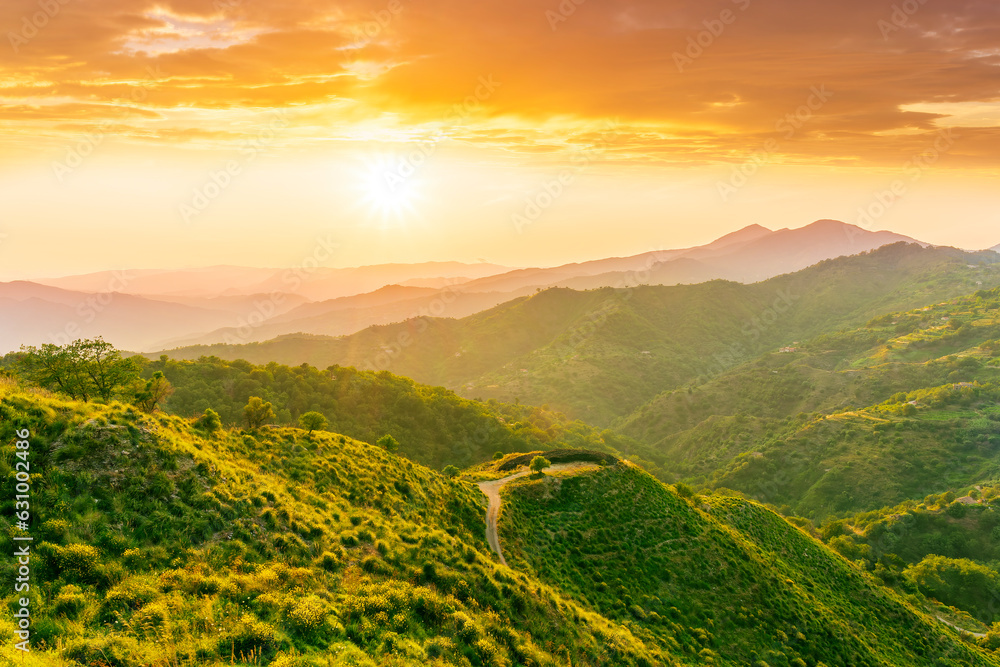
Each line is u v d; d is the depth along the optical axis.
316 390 133.62
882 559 103.88
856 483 152.12
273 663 15.53
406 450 124.81
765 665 38.03
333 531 27.61
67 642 14.10
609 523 50.84
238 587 19.42
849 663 42.94
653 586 43.56
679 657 34.06
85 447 22.27
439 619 22.41
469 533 41.00
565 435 180.50
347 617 19.95
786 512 149.62
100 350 35.28
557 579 39.31
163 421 31.95
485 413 153.38
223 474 27.14
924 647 55.94
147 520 20.98
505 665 21.12
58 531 18.23
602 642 28.97
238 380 124.06
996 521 114.81
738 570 48.97
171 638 15.55
